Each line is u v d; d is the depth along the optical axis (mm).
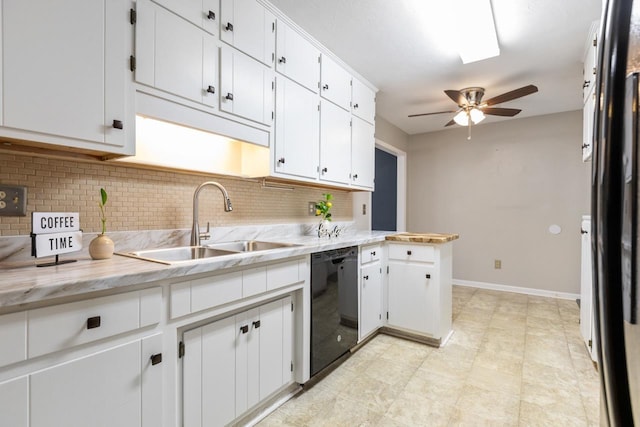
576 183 3805
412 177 4910
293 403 1731
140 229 1660
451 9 1951
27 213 1288
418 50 2439
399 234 2914
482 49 2312
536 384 1919
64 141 1094
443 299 2533
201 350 1294
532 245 4051
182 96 1447
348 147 2744
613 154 514
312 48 2295
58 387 889
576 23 2059
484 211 4359
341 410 1673
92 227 1477
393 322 2648
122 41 1241
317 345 1911
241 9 1733
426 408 1689
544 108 3734
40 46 1028
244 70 1751
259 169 2031
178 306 1182
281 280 1648
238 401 1451
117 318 1007
